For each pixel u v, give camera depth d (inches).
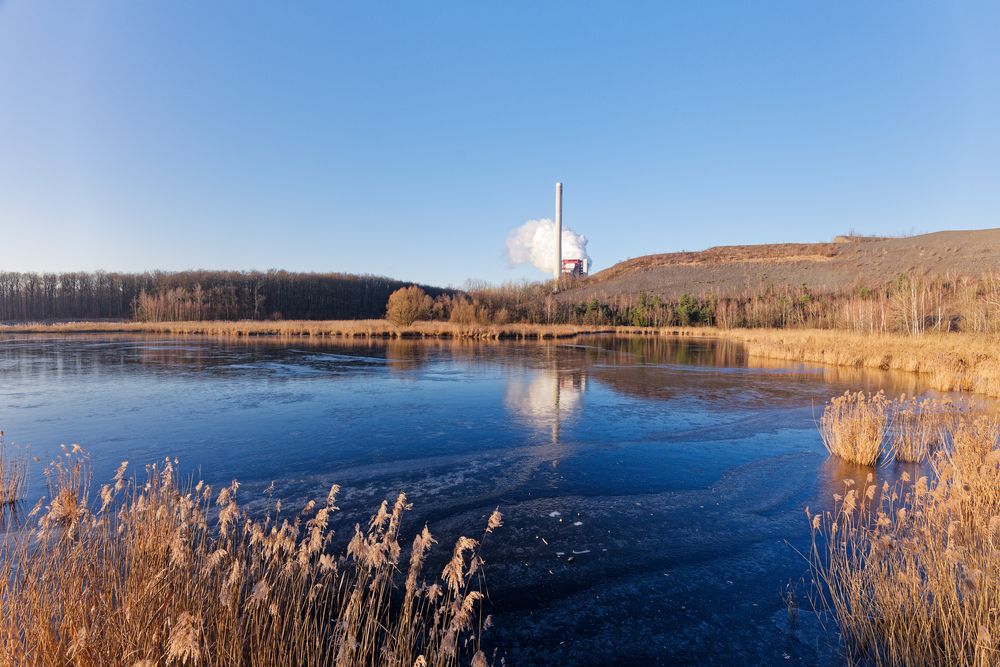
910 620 168.4
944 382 695.7
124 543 182.7
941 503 204.4
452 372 882.8
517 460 380.2
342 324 2036.2
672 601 201.3
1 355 1112.8
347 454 391.2
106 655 125.8
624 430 473.7
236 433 450.9
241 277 4057.6
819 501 302.5
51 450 391.9
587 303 3169.3
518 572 222.4
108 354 1145.4
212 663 131.8
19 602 134.0
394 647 153.3
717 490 321.7
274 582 165.8
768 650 171.5
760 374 882.8
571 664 165.2
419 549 148.2
